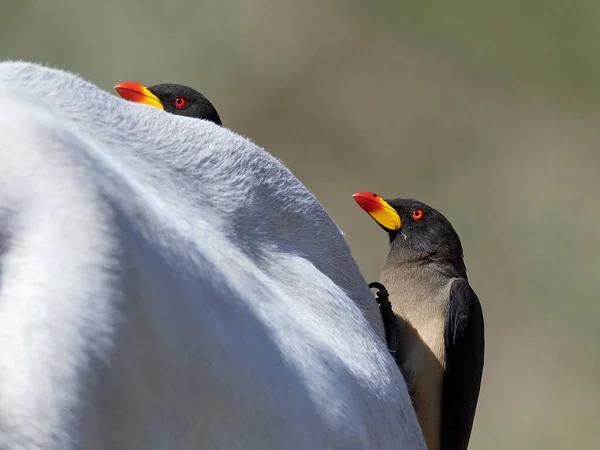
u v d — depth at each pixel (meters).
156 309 3.54
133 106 5.00
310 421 4.18
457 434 8.95
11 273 3.33
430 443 8.85
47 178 3.48
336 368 4.59
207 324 3.77
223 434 3.74
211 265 4.07
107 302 3.34
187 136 5.04
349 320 5.22
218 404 3.73
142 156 4.75
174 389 3.56
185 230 4.17
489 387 29.86
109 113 4.80
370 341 5.28
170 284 3.67
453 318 9.10
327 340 4.79
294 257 5.22
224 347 3.82
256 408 3.90
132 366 3.40
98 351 3.27
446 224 10.16
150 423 3.47
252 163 5.21
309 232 5.48
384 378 5.15
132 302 3.43
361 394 4.73
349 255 5.87
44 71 4.68
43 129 3.64
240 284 4.27
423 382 8.75
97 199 3.50
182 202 4.70
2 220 3.40
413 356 8.77
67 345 3.22
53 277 3.31
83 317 3.28
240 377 3.85
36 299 3.26
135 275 3.47
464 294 9.26
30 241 3.37
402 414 5.21
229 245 4.75
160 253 3.70
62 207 3.43
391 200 10.30
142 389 3.44
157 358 3.51
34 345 3.19
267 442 3.93
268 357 4.07
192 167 4.96
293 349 4.33
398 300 9.70
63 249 3.36
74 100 4.69
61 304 3.27
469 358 9.05
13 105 3.81
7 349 3.19
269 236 5.15
